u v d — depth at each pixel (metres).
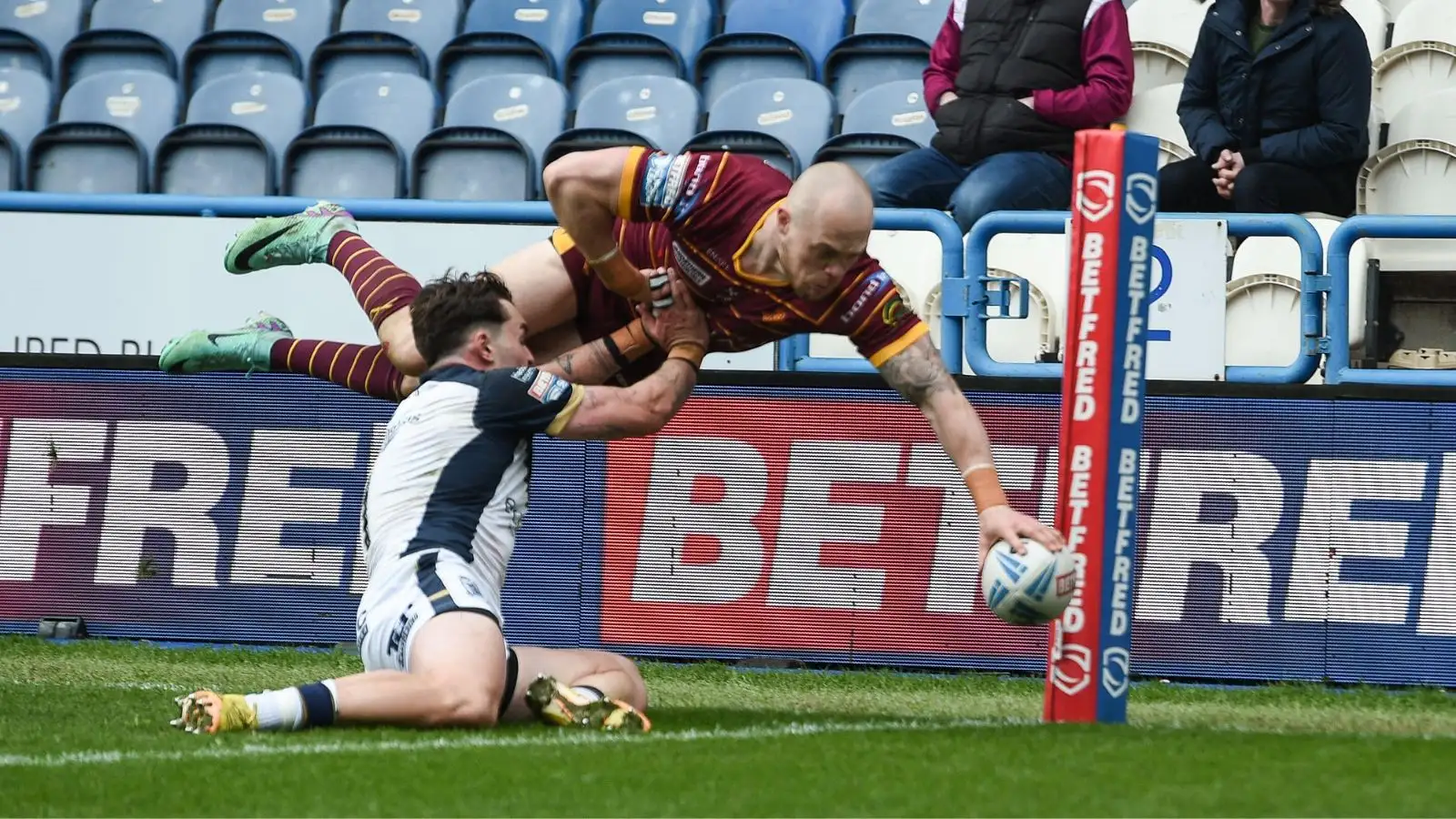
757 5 37.00
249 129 33.09
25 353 22.81
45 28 39.25
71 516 22.70
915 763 12.64
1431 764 12.70
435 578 14.79
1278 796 11.37
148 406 22.58
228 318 24.89
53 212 25.17
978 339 22.61
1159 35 32.28
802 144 33.44
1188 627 20.84
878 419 21.33
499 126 34.56
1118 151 14.70
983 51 28.25
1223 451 20.81
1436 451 20.36
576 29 37.53
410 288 18.70
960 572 21.14
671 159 15.58
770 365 23.72
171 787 11.70
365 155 32.69
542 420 15.55
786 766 12.51
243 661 21.02
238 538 22.42
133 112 36.12
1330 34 27.00
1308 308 22.16
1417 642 20.36
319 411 22.27
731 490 21.61
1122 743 13.63
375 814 10.83
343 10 38.50
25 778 12.05
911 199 27.94
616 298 17.70
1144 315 14.93
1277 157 27.11
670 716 16.25
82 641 22.44
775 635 21.53
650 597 21.77
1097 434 14.91
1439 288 25.53
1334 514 20.58
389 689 14.29
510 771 12.29
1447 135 28.20
